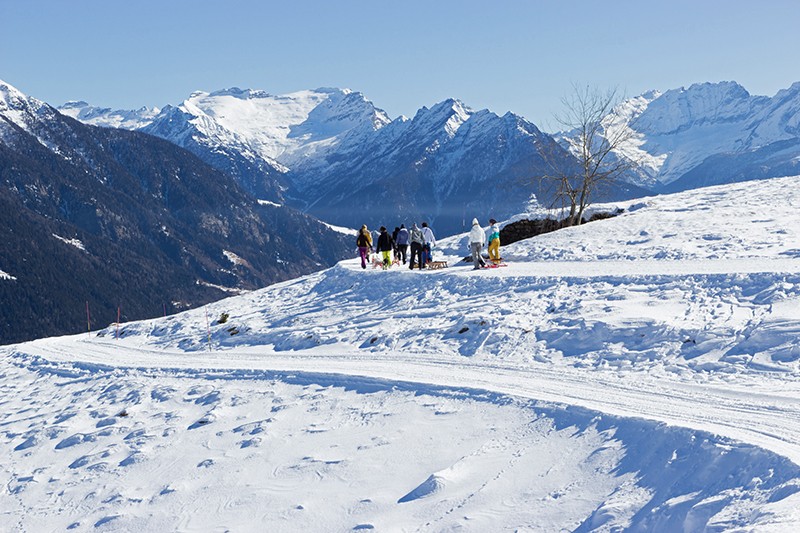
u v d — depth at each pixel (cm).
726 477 945
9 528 1466
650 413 1250
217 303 3697
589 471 1134
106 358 2767
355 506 1233
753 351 1475
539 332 1894
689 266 2266
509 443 1316
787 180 4300
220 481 1445
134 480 1550
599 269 2447
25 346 3350
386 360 2000
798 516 729
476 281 2553
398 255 3488
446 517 1125
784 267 2002
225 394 1952
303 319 2766
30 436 1947
